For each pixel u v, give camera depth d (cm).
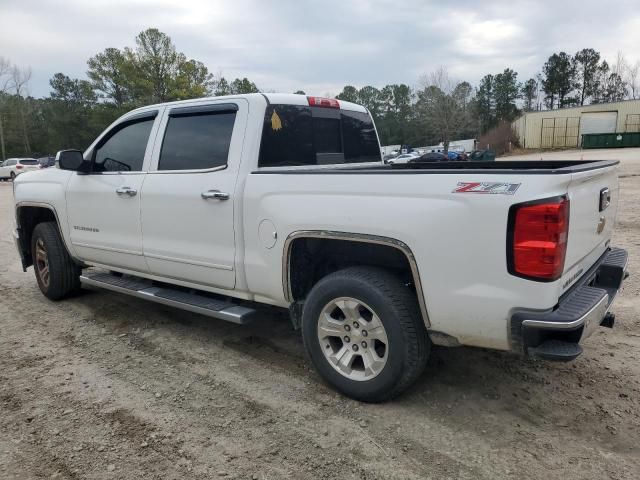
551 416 322
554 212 261
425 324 307
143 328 488
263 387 366
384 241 308
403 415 326
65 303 570
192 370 396
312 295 348
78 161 491
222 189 386
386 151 8088
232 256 388
